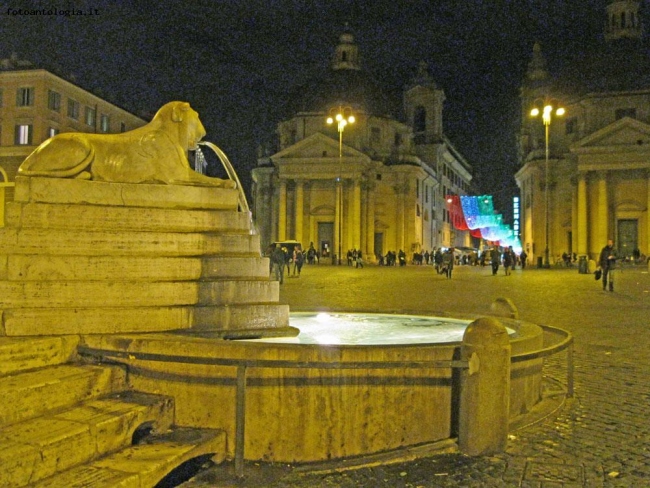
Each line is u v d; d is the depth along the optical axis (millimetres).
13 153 48469
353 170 65688
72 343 5547
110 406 4922
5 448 3918
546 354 6059
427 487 4703
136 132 6918
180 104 7074
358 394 5234
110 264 6086
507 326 8086
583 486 4719
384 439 5301
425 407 5426
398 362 4973
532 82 69625
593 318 15273
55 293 5820
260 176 71312
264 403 5160
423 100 83812
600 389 7746
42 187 6305
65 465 4160
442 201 87625
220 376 5227
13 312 5605
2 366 4996
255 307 6586
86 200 6414
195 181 7047
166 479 4820
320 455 5176
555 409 6586
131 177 6684
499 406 5367
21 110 48781
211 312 6316
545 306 18375
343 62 72625
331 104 68625
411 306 18172
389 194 70500
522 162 71500
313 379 5168
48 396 4711
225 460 5176
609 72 63375
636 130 59031
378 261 69562
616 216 60281
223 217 6973
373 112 70125
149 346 5383
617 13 66188
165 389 5332
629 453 5414
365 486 4715
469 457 5262
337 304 18391
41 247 6027
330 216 66812
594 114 61344
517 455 5324
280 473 4945
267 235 71000
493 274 39312
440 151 84812
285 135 71000
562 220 64312
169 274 6316
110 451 4555
